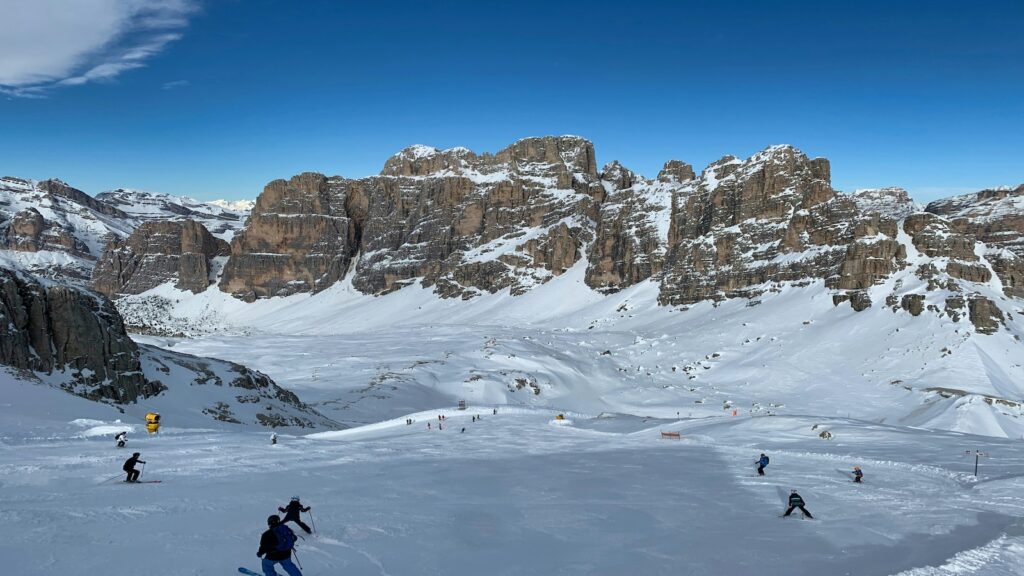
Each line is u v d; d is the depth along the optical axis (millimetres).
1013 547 23312
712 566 21562
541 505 30875
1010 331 146000
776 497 33562
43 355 70688
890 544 24391
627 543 24344
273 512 26453
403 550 22219
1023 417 100000
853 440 56562
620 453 51438
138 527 23031
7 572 17750
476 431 67688
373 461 44469
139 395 77500
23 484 29703
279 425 85250
